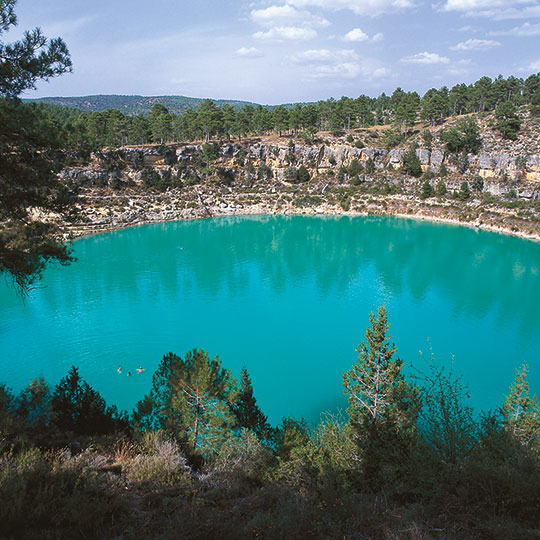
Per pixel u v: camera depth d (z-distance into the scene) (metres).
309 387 38.94
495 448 11.88
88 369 41.53
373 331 24.09
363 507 10.80
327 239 104.69
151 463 14.04
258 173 149.88
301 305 61.12
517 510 9.95
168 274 75.88
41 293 64.81
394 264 83.81
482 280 73.94
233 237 106.06
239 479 14.70
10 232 17.91
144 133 142.88
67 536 9.03
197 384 19.53
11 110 15.91
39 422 17.23
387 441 17.31
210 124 147.00
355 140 155.25
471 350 46.84
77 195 19.89
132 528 9.62
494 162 126.06
